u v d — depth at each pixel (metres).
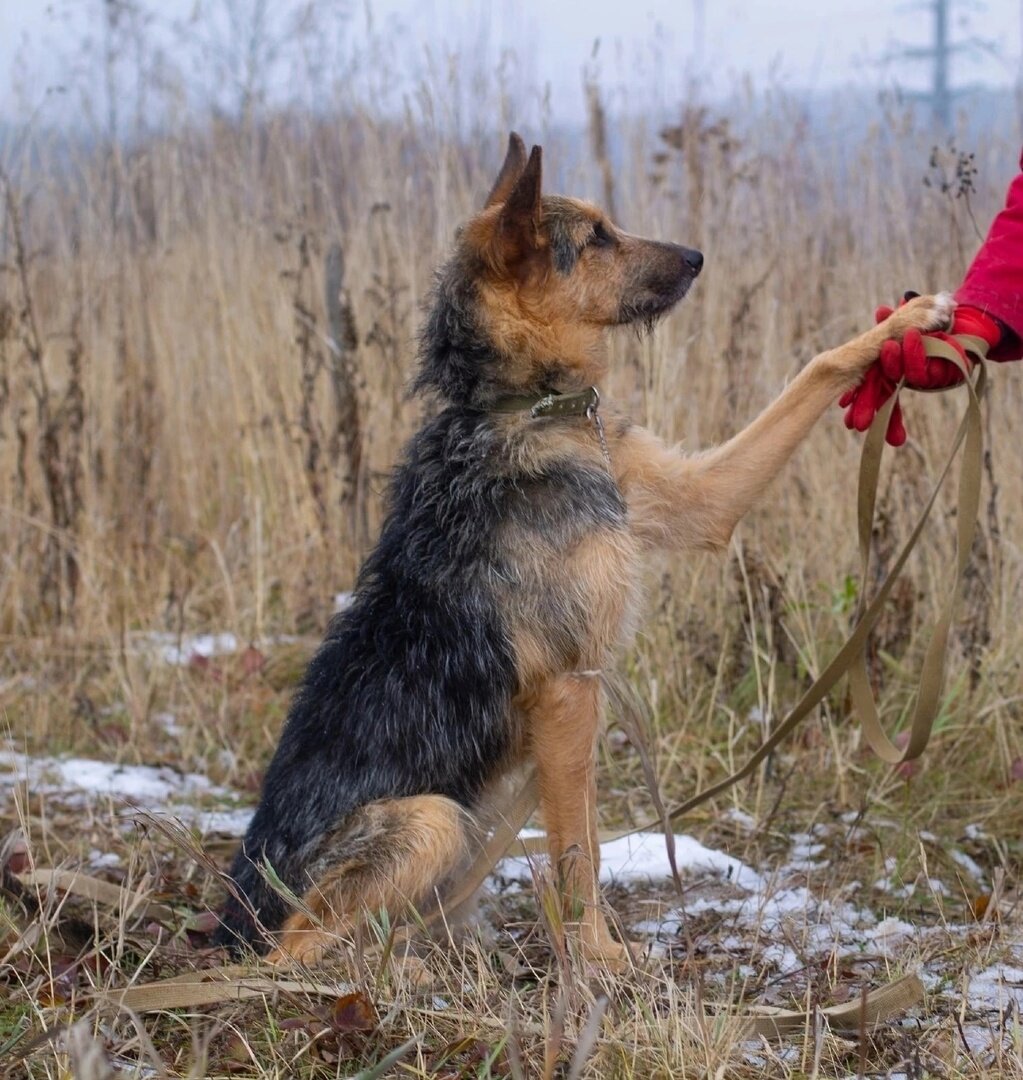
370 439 7.21
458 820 3.65
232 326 7.75
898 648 5.69
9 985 3.35
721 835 4.77
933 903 4.04
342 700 3.83
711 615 5.94
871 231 6.70
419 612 3.83
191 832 4.18
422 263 7.27
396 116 7.52
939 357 3.79
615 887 4.36
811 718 5.39
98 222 7.90
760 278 6.66
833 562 5.93
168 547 7.49
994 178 6.75
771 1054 2.91
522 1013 3.12
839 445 6.33
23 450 6.93
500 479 3.89
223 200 7.94
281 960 3.40
